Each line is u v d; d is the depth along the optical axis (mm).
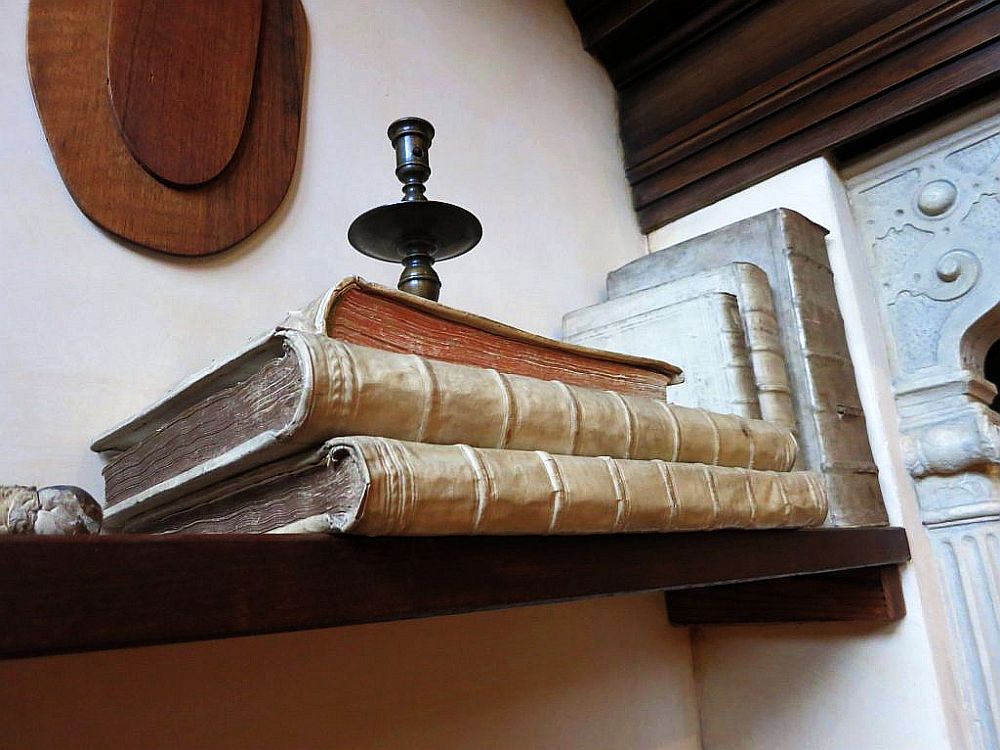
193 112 756
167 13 763
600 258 1259
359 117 952
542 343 584
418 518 388
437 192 1021
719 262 1090
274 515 434
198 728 626
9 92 654
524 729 875
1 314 607
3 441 588
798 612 1004
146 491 530
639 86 1424
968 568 996
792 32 1214
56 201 658
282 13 890
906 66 1082
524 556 469
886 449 1021
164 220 715
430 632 813
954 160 1104
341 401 388
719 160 1274
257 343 419
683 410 627
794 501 679
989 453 982
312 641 715
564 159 1265
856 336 1065
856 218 1189
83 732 565
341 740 714
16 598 270
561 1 1403
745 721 1090
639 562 548
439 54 1103
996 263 1041
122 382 665
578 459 495
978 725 946
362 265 892
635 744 1009
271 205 804
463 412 448
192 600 317
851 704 991
